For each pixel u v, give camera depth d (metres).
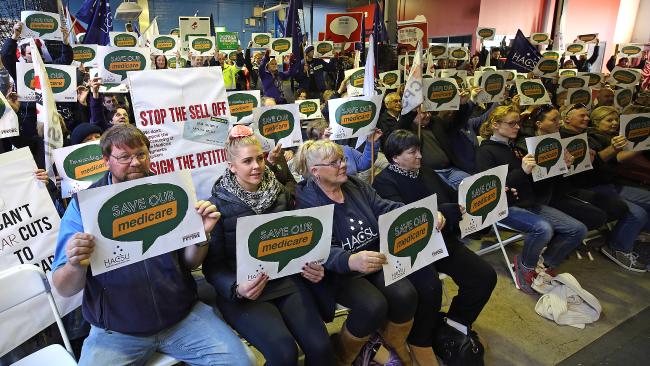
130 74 2.18
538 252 2.87
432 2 15.38
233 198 1.84
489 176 2.17
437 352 2.20
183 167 2.37
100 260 1.34
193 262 1.68
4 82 3.46
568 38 11.45
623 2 10.05
